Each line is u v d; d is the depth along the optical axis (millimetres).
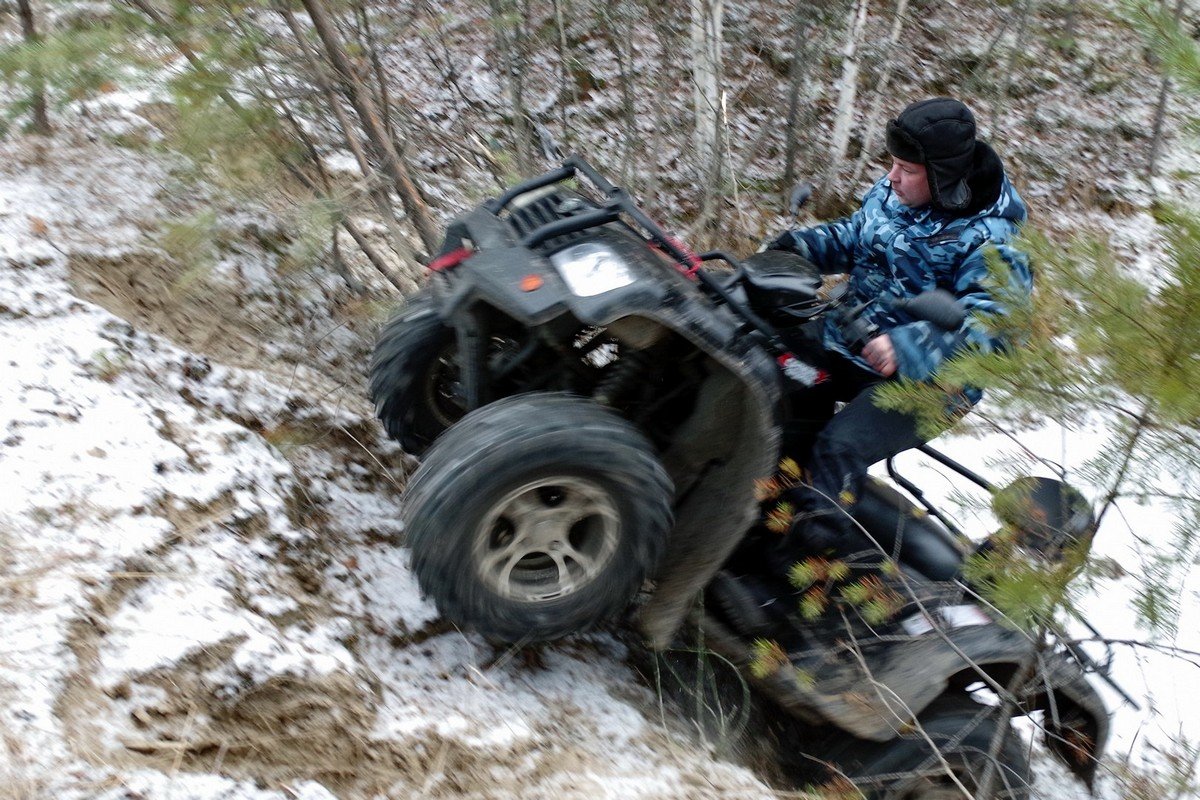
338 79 4574
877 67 9359
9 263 3887
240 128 4195
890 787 3229
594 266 2934
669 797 2957
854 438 3336
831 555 3438
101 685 2486
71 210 4465
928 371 3148
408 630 3236
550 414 2807
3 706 2320
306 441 3910
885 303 3527
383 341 3494
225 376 3922
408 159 5047
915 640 3314
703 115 6961
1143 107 10258
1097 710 3312
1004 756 3301
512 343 3375
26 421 3113
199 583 2859
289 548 3219
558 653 3424
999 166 3395
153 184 4844
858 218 3719
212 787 2379
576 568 2967
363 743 2719
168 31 4152
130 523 2930
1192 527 2449
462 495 2701
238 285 4621
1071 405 2514
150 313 4234
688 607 3258
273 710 2660
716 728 3551
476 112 7156
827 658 3363
